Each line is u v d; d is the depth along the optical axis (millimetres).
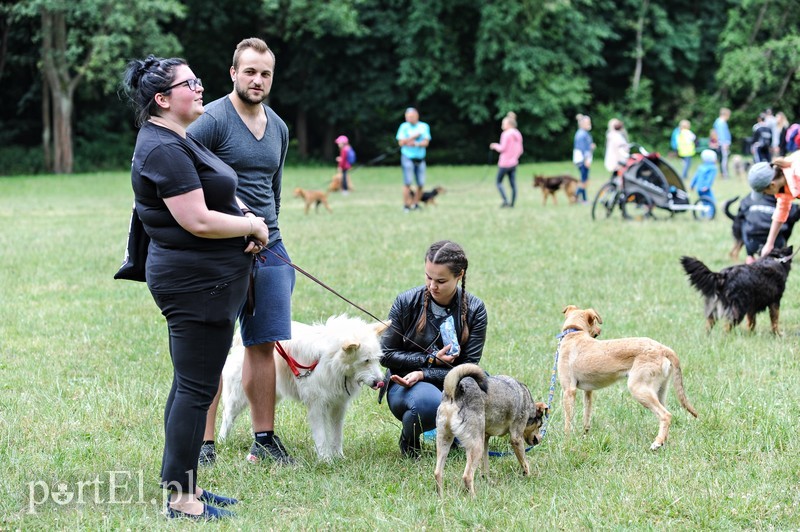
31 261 11305
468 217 16281
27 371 6227
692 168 30156
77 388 5836
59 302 8789
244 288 3818
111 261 11352
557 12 36312
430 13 35688
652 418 5238
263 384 4605
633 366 4910
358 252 11828
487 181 27188
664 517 3783
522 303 8461
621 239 12812
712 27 41000
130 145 37688
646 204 15328
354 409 5508
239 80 4445
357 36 35219
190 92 3676
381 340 4770
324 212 17906
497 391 4207
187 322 3695
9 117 37719
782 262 7242
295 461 4602
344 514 3877
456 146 39844
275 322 4520
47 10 28969
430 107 39406
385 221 15773
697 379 5926
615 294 8820
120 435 4969
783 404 5285
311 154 40906
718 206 17359
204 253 3668
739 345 6848
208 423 4676
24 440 4789
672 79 41250
